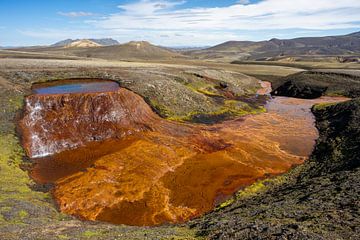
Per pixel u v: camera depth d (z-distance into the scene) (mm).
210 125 39938
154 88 44625
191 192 23984
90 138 32312
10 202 18969
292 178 26359
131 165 27453
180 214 21141
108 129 33469
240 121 42906
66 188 23344
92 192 22953
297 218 15023
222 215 18641
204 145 33281
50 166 26984
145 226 18797
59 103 33625
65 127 32094
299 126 41812
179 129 37000
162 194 23469
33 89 37969
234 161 29812
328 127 39281
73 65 55594
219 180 26000
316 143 35094
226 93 57875
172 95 44594
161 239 14180
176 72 61406
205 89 55844
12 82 38250
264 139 36125
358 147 27469
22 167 26016
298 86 68250
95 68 53031
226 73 74562
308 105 55750
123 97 36938
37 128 30953
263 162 29953
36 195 21719
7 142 27938
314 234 12367
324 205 16156
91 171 26062
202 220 18750
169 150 31062
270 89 75812
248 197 22844
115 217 20500
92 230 16078
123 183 24531
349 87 64500
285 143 35219
